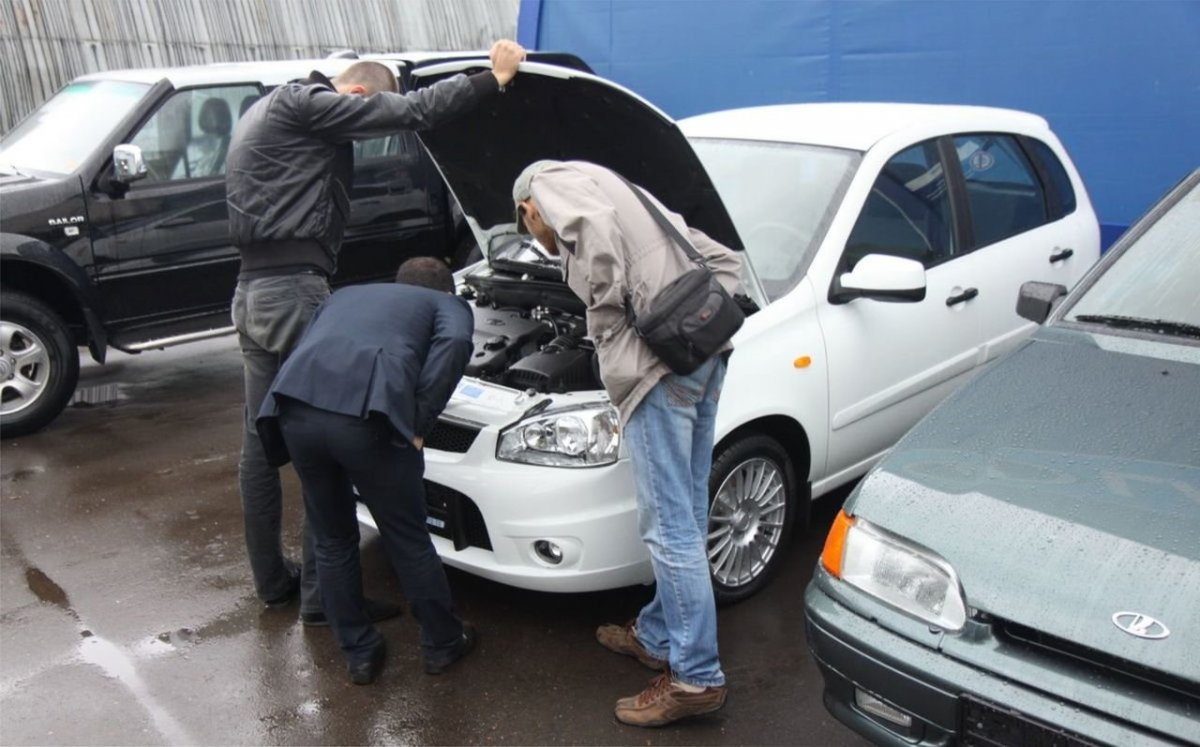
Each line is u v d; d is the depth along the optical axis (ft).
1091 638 6.66
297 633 11.84
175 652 11.43
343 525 10.52
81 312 19.03
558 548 10.48
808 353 11.87
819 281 12.21
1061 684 6.73
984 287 14.32
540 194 9.05
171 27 29.96
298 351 10.02
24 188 17.79
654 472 9.33
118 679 10.90
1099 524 7.14
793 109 15.62
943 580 7.43
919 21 23.21
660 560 9.47
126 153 18.01
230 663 11.21
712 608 9.58
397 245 22.35
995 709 6.91
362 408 9.57
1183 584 6.59
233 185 10.86
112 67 28.89
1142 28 20.06
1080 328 10.10
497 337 12.31
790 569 12.95
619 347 9.11
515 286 13.10
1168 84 19.94
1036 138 16.02
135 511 15.08
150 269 19.19
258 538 12.01
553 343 11.94
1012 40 21.89
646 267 8.95
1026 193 15.61
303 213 10.88
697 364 9.00
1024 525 7.33
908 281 11.76
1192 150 19.88
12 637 11.69
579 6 29.40
